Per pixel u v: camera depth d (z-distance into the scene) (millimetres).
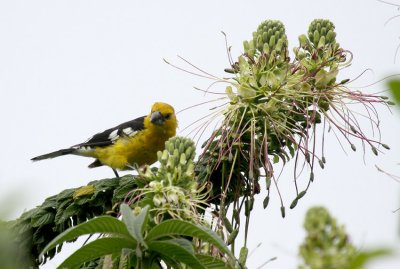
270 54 8914
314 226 3746
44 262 9445
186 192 7266
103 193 9633
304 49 9516
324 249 3695
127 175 9750
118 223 5953
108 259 6922
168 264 6367
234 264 7027
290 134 8797
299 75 9094
